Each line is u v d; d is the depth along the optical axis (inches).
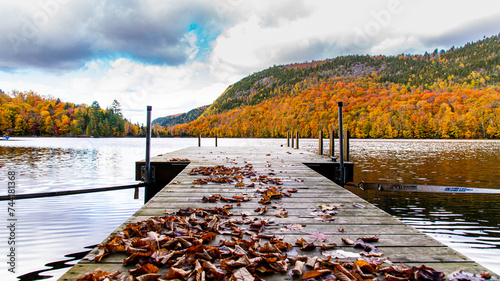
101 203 243.0
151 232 75.2
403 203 269.3
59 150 1029.8
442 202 272.4
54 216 200.4
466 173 447.8
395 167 525.3
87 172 446.0
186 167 216.8
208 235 74.2
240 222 89.7
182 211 99.1
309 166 240.4
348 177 233.5
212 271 55.4
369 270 57.5
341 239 75.8
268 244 67.7
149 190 223.3
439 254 65.6
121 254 65.4
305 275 54.4
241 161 258.2
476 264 60.4
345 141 243.6
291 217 96.6
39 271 114.6
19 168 490.6
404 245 71.2
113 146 1391.5
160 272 56.8
